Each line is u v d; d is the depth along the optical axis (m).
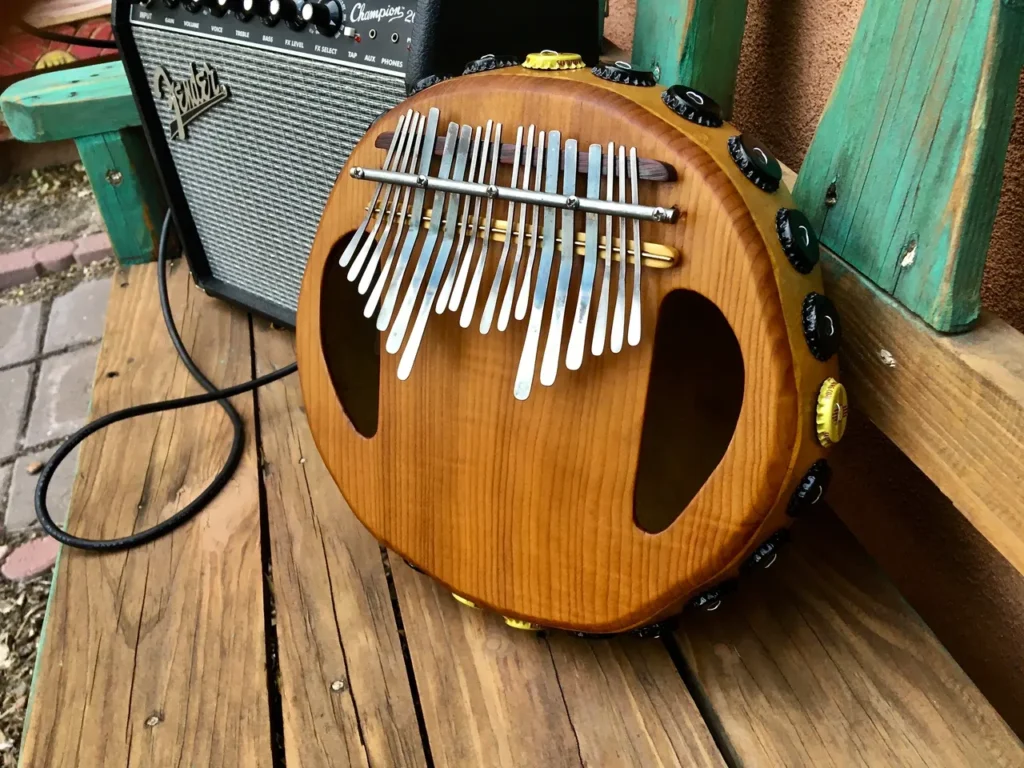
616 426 0.41
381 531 0.51
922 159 0.38
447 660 0.50
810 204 0.46
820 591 0.51
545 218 0.39
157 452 0.67
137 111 0.78
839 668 0.47
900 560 0.60
